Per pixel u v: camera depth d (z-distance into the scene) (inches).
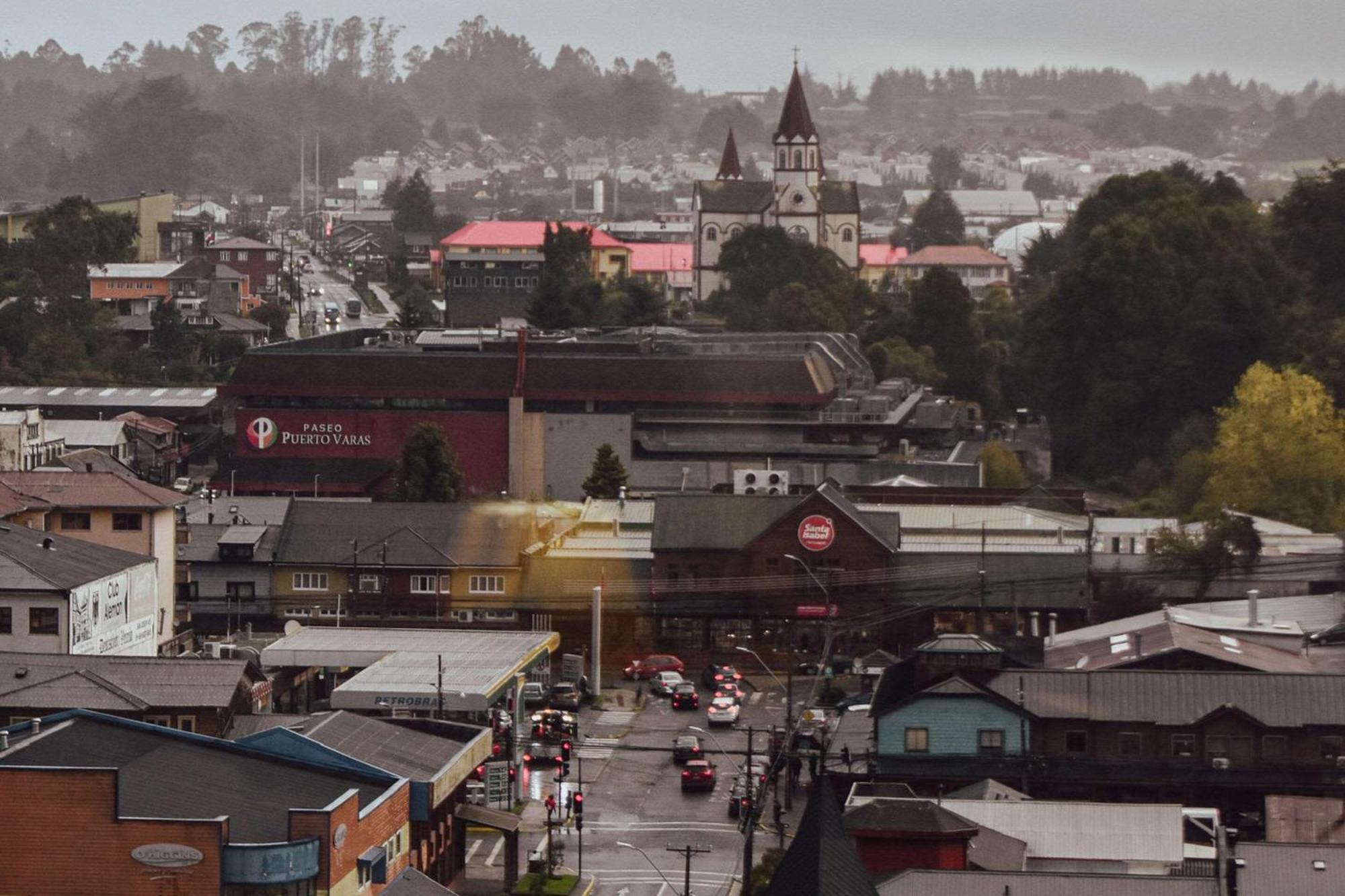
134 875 7298.2
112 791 7322.8
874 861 7623.0
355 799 7716.5
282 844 7327.8
